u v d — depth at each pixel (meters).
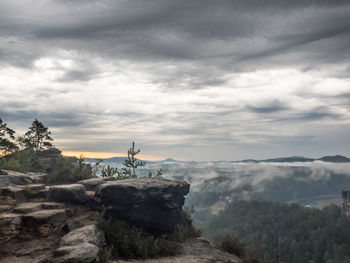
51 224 12.44
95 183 19.97
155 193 15.62
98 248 10.70
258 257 15.84
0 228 11.04
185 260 13.45
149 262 12.51
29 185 17.38
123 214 14.64
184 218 19.75
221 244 17.78
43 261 9.93
